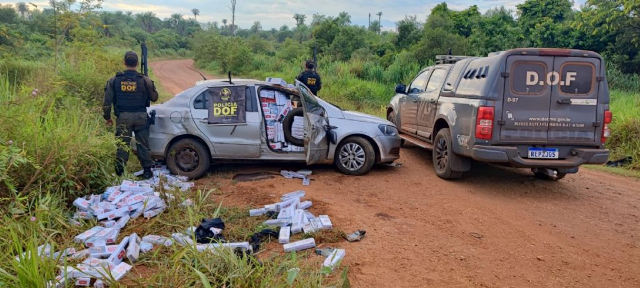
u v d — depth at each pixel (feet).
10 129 16.12
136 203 16.49
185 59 222.07
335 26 130.31
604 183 25.63
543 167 21.01
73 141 17.40
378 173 24.77
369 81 69.72
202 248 12.98
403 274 13.20
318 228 15.92
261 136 22.56
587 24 96.68
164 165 23.48
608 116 21.27
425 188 22.40
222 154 22.41
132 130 20.68
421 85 29.68
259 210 17.28
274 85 23.32
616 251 15.83
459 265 14.02
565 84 20.97
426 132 27.17
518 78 20.80
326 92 59.31
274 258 13.48
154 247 14.06
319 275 11.83
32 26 68.80
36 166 15.14
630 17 90.22
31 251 10.71
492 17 115.65
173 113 22.09
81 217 15.52
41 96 20.53
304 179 22.29
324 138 23.12
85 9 34.63
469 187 23.04
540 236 16.85
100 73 33.83
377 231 16.34
